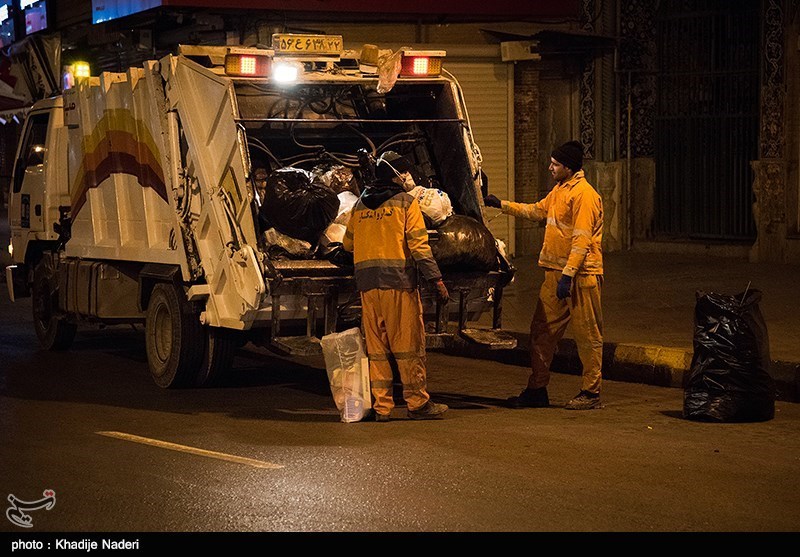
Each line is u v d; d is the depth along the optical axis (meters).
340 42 10.17
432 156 10.74
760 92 16.39
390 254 8.67
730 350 8.72
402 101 11.03
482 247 9.49
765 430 8.42
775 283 14.55
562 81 18.22
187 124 9.86
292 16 15.77
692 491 6.72
